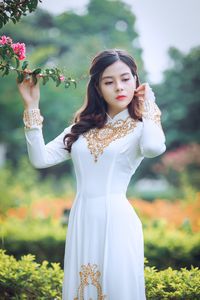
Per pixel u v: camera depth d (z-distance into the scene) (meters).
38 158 3.90
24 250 7.95
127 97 3.82
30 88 3.93
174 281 4.59
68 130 4.11
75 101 21.73
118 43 24.81
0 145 23.22
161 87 22.75
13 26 23.22
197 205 10.77
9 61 4.00
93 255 3.71
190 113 22.33
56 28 24.95
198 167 19.38
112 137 3.84
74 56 23.05
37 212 11.24
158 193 21.12
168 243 7.06
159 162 22.12
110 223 3.71
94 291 3.70
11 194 12.04
